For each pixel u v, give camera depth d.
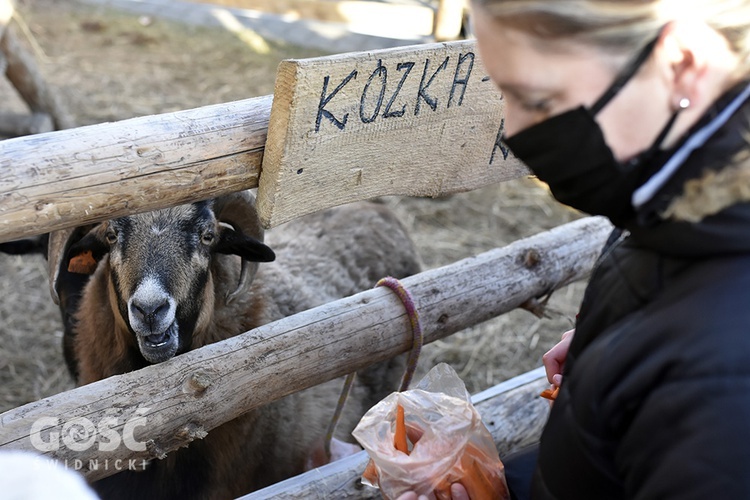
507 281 2.96
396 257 4.41
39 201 1.72
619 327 1.25
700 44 1.14
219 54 10.24
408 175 2.26
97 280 3.18
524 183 7.55
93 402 2.12
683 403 1.08
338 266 4.02
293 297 3.57
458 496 1.83
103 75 9.30
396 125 2.11
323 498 2.43
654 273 1.24
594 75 1.17
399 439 1.89
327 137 1.98
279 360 2.39
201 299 2.99
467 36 7.84
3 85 8.91
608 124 1.21
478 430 1.97
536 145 1.28
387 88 2.03
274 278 3.55
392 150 2.15
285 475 3.36
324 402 3.58
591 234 3.33
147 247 2.81
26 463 1.02
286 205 2.02
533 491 1.45
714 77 1.16
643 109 1.19
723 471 1.03
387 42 10.28
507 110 1.32
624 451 1.17
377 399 4.03
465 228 6.75
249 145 1.98
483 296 2.88
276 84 1.87
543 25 1.13
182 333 2.91
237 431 3.05
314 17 8.44
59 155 1.73
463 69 2.17
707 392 1.06
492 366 5.14
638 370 1.16
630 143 1.22
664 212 1.21
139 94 8.87
